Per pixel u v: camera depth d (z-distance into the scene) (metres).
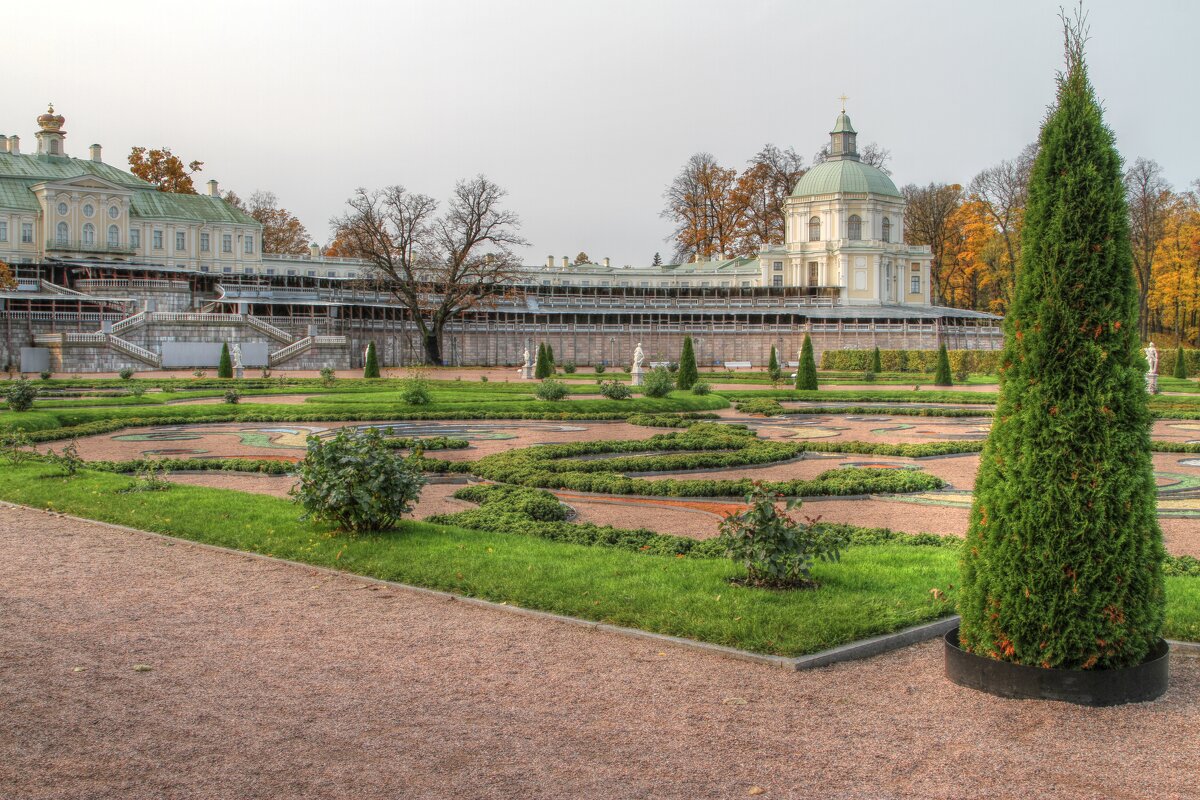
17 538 17.05
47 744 8.48
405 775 7.99
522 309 130.25
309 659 10.76
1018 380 10.24
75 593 13.42
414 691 9.82
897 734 8.89
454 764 8.19
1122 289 9.90
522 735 8.77
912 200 148.12
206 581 14.16
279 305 109.62
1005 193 118.75
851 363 108.81
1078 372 9.90
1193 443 32.66
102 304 100.50
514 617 12.43
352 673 10.33
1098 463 9.75
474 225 104.81
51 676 10.11
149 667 10.42
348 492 16.48
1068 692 9.62
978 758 8.41
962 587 10.42
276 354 96.50
